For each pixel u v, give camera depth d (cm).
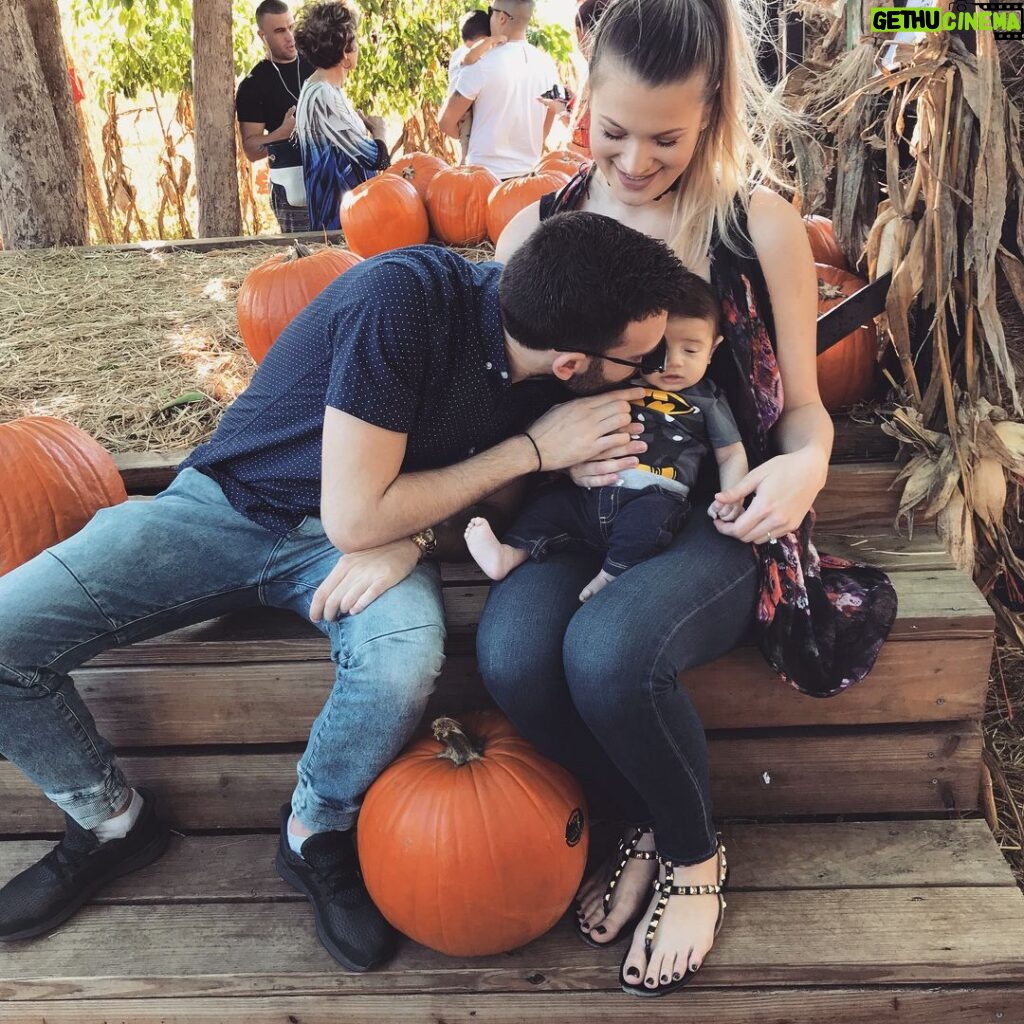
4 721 177
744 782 206
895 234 224
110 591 181
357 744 175
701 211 178
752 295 179
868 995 174
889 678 197
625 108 162
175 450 253
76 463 222
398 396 166
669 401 176
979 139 212
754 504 172
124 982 180
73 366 300
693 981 173
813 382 185
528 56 477
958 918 180
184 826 214
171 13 655
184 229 697
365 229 375
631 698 158
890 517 230
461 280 172
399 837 169
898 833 201
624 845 186
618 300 155
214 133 517
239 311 287
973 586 203
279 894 195
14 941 188
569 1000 176
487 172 389
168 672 202
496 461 175
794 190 266
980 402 223
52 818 213
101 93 675
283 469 187
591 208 194
